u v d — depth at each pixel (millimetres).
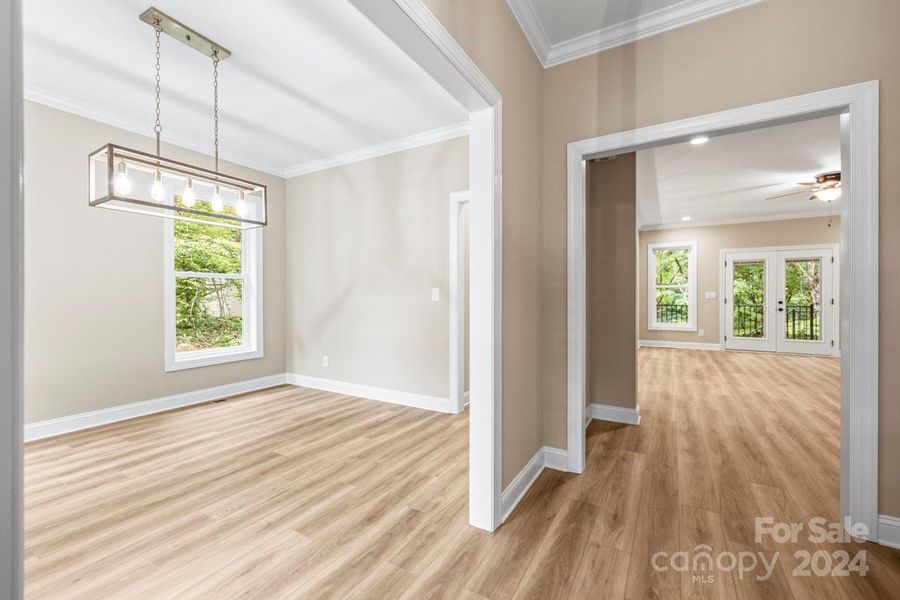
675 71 2064
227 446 2789
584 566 1532
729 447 2695
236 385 4262
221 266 4293
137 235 3475
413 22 1219
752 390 4266
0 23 415
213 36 2270
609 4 2020
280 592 1410
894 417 1623
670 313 8102
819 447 2662
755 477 2246
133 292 3447
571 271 2344
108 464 2488
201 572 1514
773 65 1843
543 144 2428
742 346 7379
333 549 1648
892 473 1628
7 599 417
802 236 6883
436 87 2838
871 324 1639
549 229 2416
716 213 6973
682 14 2025
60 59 2514
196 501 2037
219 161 4145
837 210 6605
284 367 4793
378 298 4066
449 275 3650
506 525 1812
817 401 3799
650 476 2285
